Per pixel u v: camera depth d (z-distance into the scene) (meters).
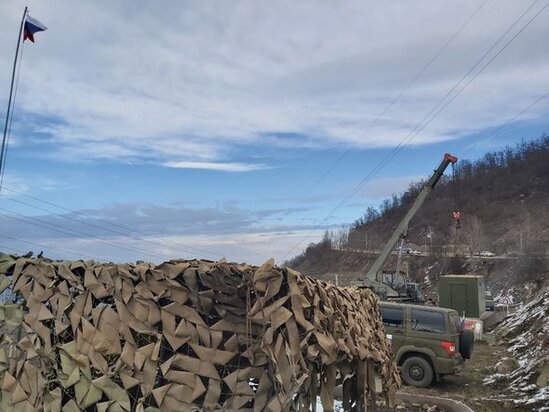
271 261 4.02
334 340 4.40
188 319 4.07
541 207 79.56
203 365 4.00
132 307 4.13
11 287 4.59
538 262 39.75
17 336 4.48
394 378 6.48
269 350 3.87
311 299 4.19
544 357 12.39
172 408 3.93
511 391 11.52
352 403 5.57
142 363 4.01
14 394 4.33
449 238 81.12
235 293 4.14
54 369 4.29
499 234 78.19
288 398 3.70
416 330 12.54
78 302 4.28
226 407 3.98
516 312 24.05
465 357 12.91
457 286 25.97
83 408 4.04
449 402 9.76
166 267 4.17
